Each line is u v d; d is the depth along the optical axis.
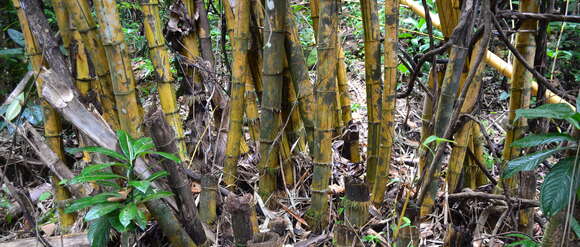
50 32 1.89
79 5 1.79
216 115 2.72
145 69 4.23
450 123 1.61
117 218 1.35
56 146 2.17
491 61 2.28
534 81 2.41
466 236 1.63
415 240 1.71
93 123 1.76
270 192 2.24
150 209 1.48
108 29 1.73
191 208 1.63
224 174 2.26
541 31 1.85
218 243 1.99
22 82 2.06
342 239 1.76
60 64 1.90
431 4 3.85
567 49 3.57
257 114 2.53
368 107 2.12
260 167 2.20
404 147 3.04
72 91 1.75
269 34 1.94
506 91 3.40
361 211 1.79
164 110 2.24
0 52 2.95
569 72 3.48
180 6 2.46
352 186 1.79
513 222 1.92
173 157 1.37
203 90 2.63
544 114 1.19
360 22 4.81
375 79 2.04
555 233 1.31
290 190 2.36
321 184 2.00
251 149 2.79
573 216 1.28
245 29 1.98
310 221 2.09
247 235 1.65
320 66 1.79
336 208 2.28
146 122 1.41
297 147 2.46
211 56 2.61
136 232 2.00
